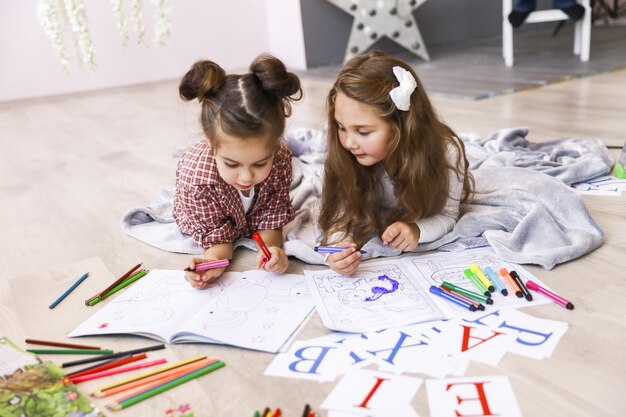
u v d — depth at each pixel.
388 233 1.09
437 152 1.10
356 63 1.05
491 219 1.18
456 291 0.96
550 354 0.80
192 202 1.14
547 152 1.65
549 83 2.76
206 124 0.97
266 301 0.99
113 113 3.04
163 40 1.19
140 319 0.96
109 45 3.77
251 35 4.23
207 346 0.89
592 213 1.28
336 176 1.17
